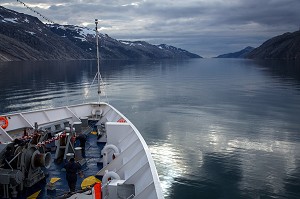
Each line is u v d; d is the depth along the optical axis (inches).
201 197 681.0
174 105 1934.1
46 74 4252.0
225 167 848.9
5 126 523.8
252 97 2317.9
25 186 351.9
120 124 499.2
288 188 729.0
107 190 331.0
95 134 594.2
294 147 1040.8
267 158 927.0
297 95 2394.2
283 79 3833.7
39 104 1865.2
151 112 1689.2
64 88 2699.3
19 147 347.9
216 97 2317.9
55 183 378.6
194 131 1252.5
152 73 5246.1
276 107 1866.4
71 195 302.0
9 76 3762.3
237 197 682.8
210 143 1079.0
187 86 3127.5
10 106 1779.0
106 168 402.6
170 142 1085.8
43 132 437.4
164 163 874.8
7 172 323.0
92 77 3939.5
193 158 919.7
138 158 393.7
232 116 1582.2
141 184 331.9
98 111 690.2
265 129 1300.4
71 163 349.1
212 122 1432.1
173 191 706.8
